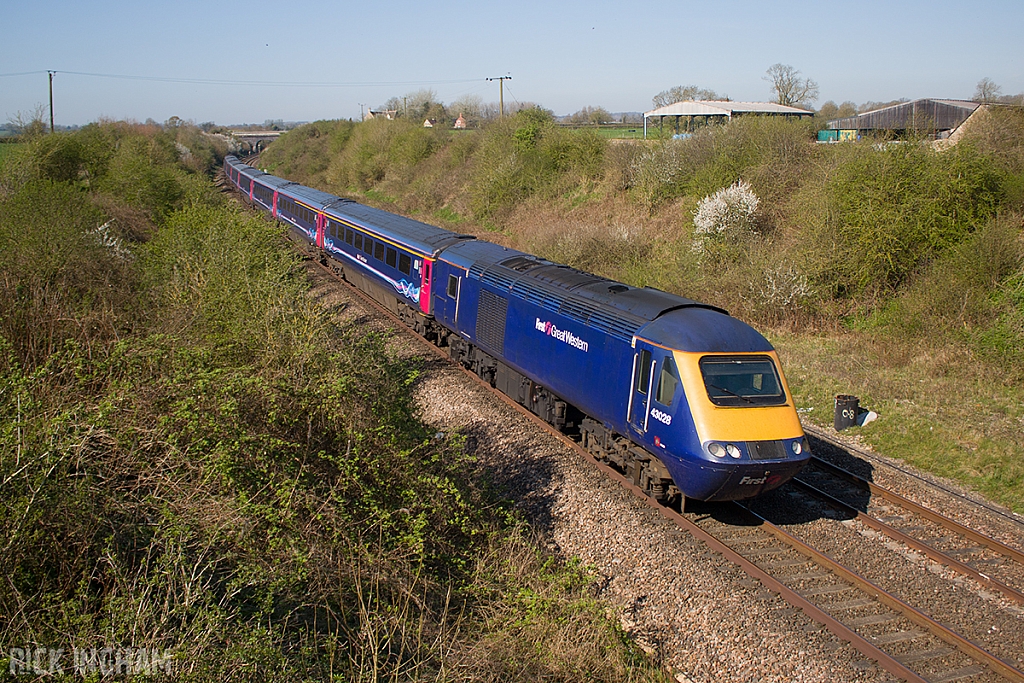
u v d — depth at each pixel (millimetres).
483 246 16141
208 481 7172
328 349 10422
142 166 31391
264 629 5512
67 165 34500
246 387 8375
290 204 32469
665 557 8602
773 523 9570
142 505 6910
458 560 7859
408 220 21312
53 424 6848
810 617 7484
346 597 6816
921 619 7355
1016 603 7848
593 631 6941
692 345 9109
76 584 5938
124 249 18734
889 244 17594
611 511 9641
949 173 17906
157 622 5438
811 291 18109
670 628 7434
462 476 9977
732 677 6680
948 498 10289
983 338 15195
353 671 5906
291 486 7117
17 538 5707
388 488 8422
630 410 9836
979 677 6625
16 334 10367
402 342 17734
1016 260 16250
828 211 18547
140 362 9000
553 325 11836
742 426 8734
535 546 8680
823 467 11398
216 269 14016
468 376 15398
